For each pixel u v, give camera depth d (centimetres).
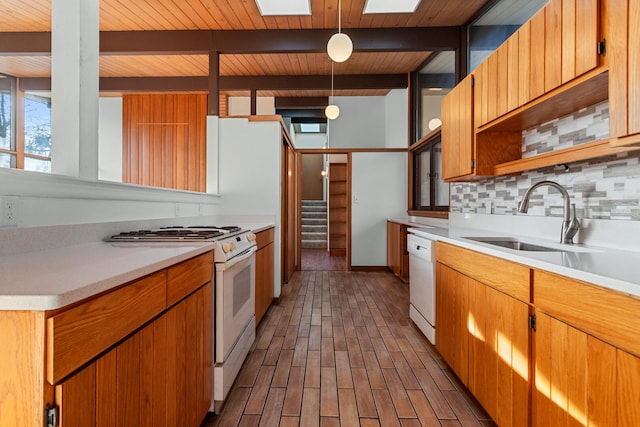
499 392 150
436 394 191
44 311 69
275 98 688
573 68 142
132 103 427
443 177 304
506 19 295
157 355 112
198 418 149
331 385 200
